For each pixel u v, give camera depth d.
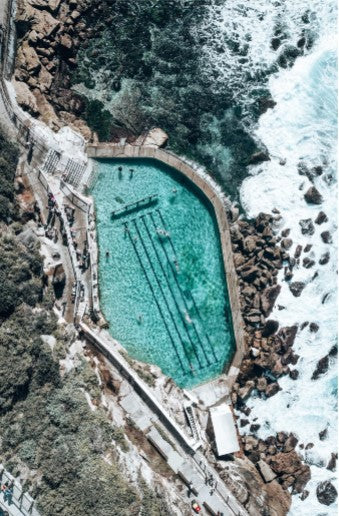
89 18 45.56
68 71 45.50
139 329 44.69
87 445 40.59
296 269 45.34
